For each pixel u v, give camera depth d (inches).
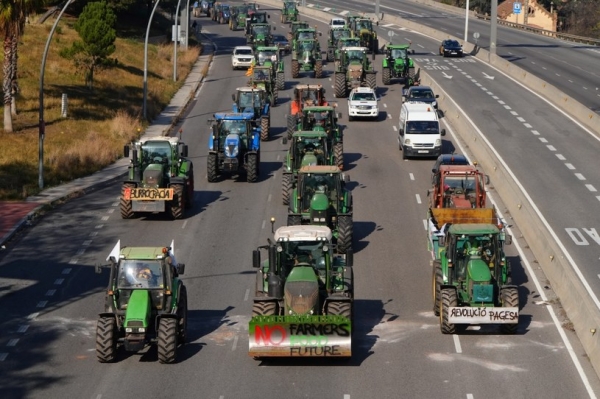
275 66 6486.2
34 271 2881.4
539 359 2197.3
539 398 1983.3
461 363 2170.3
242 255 3036.4
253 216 3518.7
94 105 5526.6
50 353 2247.8
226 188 3971.5
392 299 2632.9
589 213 3550.7
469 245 2354.8
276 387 2039.9
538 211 3582.7
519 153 4562.0
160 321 2137.1
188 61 7662.4
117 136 4943.4
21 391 2028.8
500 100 5954.7
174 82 6707.7
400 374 2106.3
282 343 2096.5
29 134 4763.8
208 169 4042.8
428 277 2824.8
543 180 4055.1
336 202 3065.9
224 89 6609.3
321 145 3654.0
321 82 6801.2
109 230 3329.2
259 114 4940.9
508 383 2059.5
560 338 2329.0
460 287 2358.5
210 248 3117.6
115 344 2142.0
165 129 5246.1
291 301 2134.6
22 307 2573.8
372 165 4407.0
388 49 6604.3
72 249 3105.3
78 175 4175.7
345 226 3021.7
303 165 3553.2
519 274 2837.1
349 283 2299.5
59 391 2027.6
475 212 2903.5
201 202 3737.7
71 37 7170.3
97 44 5895.7
